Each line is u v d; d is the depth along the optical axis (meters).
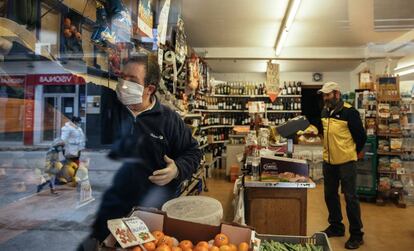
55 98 1.02
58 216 0.95
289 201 2.73
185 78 4.00
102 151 1.20
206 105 7.57
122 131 1.32
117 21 1.49
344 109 3.45
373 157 5.15
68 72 1.08
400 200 5.01
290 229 2.73
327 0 4.30
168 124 1.58
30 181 0.89
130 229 1.00
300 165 2.69
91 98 1.19
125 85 1.33
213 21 5.23
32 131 0.92
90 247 0.95
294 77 9.29
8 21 0.87
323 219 4.34
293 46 6.94
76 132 1.08
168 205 1.34
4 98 0.84
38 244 0.88
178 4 3.18
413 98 5.20
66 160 1.03
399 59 6.92
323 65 8.12
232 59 7.27
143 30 1.83
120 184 1.24
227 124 8.75
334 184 3.70
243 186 2.72
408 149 5.12
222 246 1.01
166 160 1.50
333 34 5.91
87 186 1.09
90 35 1.33
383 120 5.16
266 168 2.71
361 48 6.86
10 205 0.84
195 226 1.10
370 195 5.20
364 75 5.69
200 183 5.30
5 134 0.84
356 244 3.39
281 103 8.68
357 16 4.88
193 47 7.01
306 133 6.88
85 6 1.31
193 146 1.77
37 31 1.02
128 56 1.49
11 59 0.87
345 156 3.45
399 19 4.99
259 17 5.02
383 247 3.44
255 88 8.73
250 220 2.74
